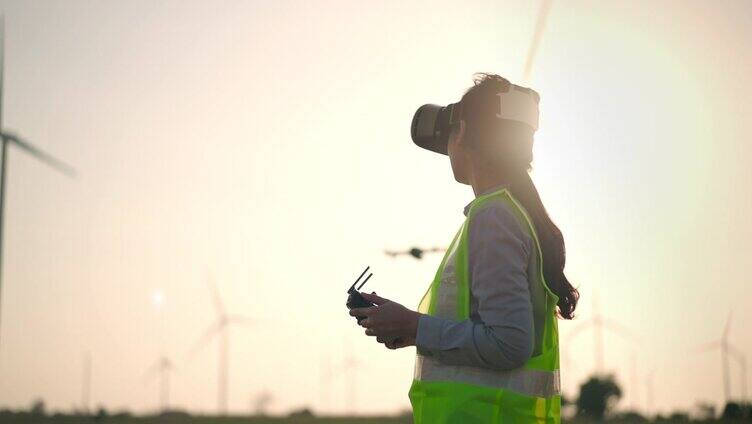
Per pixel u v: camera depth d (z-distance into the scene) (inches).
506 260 157.0
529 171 175.9
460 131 174.1
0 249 1318.9
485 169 173.2
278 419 3061.0
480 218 162.2
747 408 2800.2
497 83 175.0
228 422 2733.8
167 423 2613.2
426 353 160.2
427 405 158.9
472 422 153.9
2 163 1298.0
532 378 160.2
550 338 164.7
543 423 160.1
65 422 2447.1
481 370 157.0
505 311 153.9
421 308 173.8
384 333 162.4
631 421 3070.9
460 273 161.9
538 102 178.9
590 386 3265.3
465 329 155.9
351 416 3348.9
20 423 2426.2
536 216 169.9
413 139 185.0
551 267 167.8
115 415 2657.5
